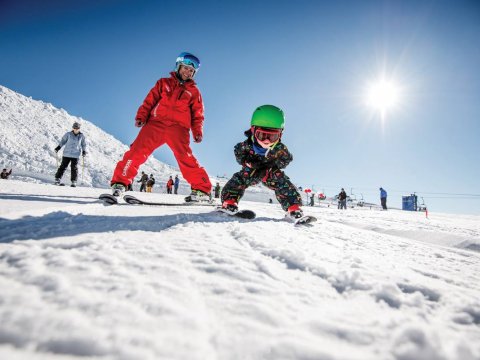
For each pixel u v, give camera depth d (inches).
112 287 26.8
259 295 29.2
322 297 31.4
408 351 20.5
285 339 21.0
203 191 134.6
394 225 164.9
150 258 37.1
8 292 23.9
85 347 18.0
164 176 1797.5
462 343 21.4
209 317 23.6
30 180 904.3
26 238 43.9
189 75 133.3
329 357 19.4
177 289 28.1
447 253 74.6
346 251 58.4
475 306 32.2
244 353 19.1
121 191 115.6
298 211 108.0
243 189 112.1
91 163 1454.2
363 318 26.8
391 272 43.8
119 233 51.8
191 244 47.2
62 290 25.0
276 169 114.9
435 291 36.2
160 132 126.6
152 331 20.5
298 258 44.1
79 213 74.3
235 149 114.3
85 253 35.8
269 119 108.3
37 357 16.7
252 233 63.8
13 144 1261.1
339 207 812.0
